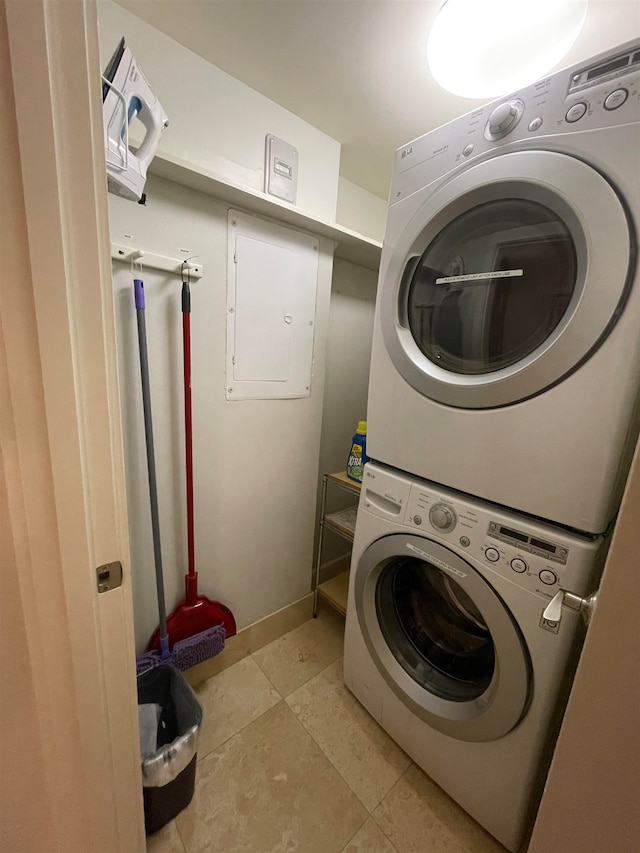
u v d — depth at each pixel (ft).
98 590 1.77
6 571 1.54
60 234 1.34
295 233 4.25
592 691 1.21
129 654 1.98
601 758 1.20
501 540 2.50
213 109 3.46
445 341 2.96
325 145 4.37
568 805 1.32
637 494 1.06
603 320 1.97
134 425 3.50
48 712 1.75
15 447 1.44
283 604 5.31
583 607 1.68
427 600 3.54
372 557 3.41
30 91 1.20
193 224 3.48
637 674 1.09
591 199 1.96
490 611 2.56
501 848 2.91
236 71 3.47
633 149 1.84
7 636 1.59
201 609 4.16
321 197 4.43
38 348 1.39
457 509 2.73
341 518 5.21
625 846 1.17
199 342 3.76
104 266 1.50
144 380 3.27
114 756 2.05
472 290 2.72
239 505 4.49
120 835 2.20
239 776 3.36
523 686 2.43
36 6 1.16
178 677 3.40
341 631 5.29
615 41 2.96
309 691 4.27
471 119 2.52
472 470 2.65
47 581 1.61
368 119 4.07
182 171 3.08
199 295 3.67
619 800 1.17
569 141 2.06
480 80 3.10
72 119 1.31
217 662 4.45
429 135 2.79
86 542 1.65
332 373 5.79
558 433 2.21
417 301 3.10
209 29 3.04
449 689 3.11
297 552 5.32
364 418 6.43
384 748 3.66
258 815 3.08
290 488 5.01
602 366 2.01
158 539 3.58
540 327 2.36
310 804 3.17
